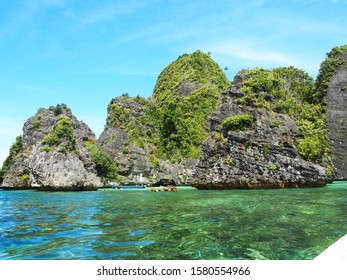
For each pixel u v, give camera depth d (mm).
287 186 30828
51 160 47562
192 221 12938
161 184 65438
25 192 44812
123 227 12211
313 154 32188
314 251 8430
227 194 25547
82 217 15516
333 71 54125
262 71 38375
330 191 25969
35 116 65750
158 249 8883
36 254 8758
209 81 94188
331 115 50188
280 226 11422
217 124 36156
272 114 34344
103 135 75375
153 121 80375
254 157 31562
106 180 61688
